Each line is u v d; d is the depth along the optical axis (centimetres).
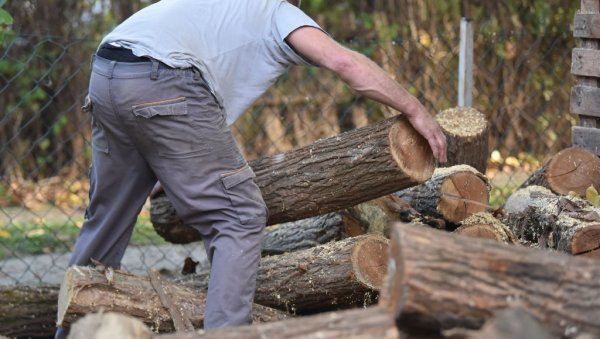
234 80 676
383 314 439
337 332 434
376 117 1627
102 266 677
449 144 848
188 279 800
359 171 693
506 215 801
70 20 1586
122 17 1628
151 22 662
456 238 448
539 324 419
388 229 779
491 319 424
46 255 1158
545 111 1499
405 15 1648
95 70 668
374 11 1684
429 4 1625
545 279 441
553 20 1512
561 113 1501
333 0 1731
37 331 838
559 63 1459
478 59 1495
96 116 676
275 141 1526
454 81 1479
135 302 661
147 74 643
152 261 1110
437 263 434
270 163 744
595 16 894
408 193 806
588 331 435
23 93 1555
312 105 1620
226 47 666
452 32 1582
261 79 678
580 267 445
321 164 714
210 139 657
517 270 442
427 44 1584
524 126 1495
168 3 684
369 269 700
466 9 1586
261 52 673
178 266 1084
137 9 1631
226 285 653
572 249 698
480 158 863
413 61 1533
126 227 726
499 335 395
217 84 664
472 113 871
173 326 675
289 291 722
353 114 1633
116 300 654
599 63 893
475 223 753
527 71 1495
